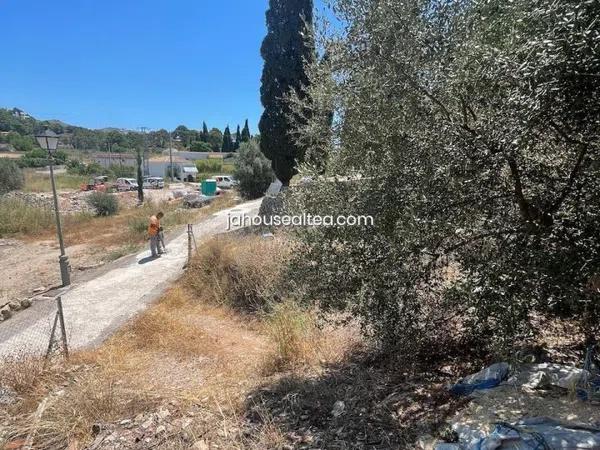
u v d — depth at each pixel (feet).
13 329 24.09
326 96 11.60
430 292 11.05
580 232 8.55
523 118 7.01
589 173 8.62
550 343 11.49
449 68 8.83
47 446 11.25
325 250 12.00
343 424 10.28
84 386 14.32
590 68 6.29
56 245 55.36
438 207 9.41
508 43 7.71
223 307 26.96
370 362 14.42
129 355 19.27
